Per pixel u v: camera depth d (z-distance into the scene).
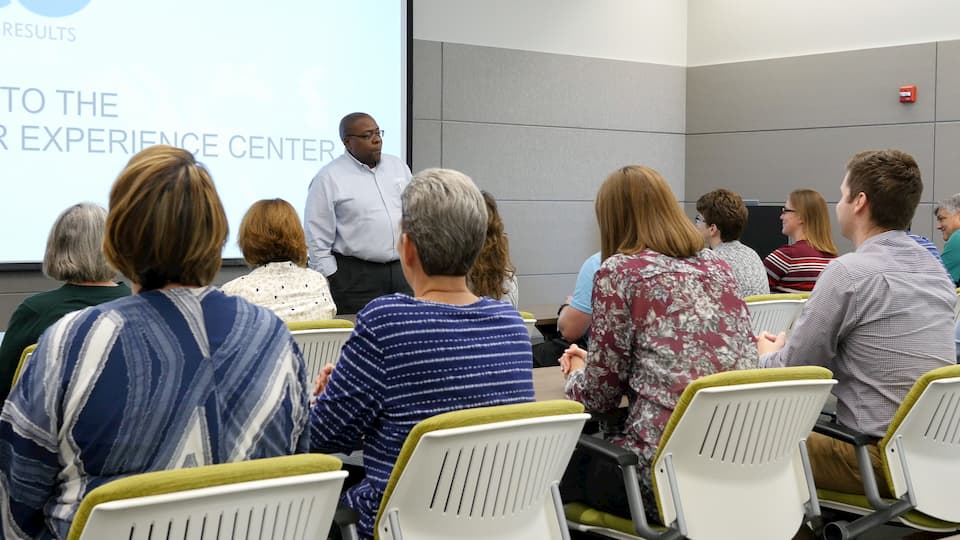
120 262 1.50
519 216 7.49
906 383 2.60
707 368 2.36
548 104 7.55
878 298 2.61
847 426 2.67
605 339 2.42
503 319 2.01
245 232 3.16
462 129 7.16
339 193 5.26
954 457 2.52
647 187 2.51
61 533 1.40
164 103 5.69
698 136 8.18
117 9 5.50
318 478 1.42
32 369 1.41
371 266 5.34
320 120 6.29
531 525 1.92
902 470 2.46
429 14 6.96
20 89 5.21
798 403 2.26
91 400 1.40
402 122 6.63
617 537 2.41
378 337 1.87
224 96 5.91
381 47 6.52
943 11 7.02
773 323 3.93
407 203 1.97
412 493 1.74
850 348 2.68
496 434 1.75
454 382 1.89
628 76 7.92
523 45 7.41
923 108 7.13
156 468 1.44
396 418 1.87
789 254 4.92
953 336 2.69
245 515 1.39
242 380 1.53
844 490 2.67
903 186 2.67
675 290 2.40
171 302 1.50
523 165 7.47
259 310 1.62
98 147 5.47
